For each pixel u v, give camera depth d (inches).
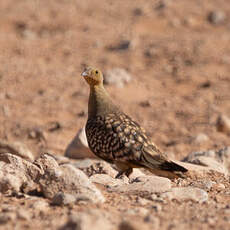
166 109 1242.6
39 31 1897.1
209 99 1301.7
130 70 1483.8
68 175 474.3
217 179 660.7
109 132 627.2
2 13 2050.9
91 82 657.6
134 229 353.7
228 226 397.4
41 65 1549.0
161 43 1685.5
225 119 1098.1
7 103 1258.6
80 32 1872.5
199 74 1448.1
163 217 418.3
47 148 995.9
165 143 1042.1
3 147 870.4
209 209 450.3
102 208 437.4
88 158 894.4
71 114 1209.4
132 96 1315.2
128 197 489.4
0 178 498.0
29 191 498.9
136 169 690.2
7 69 1491.1
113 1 2246.6
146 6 2070.6
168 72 1478.8
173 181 614.9
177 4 2032.5
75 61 1587.1
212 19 1884.8
